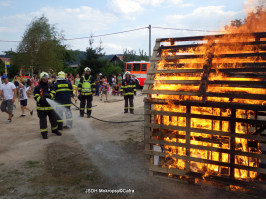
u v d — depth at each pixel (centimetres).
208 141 351
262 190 310
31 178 390
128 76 978
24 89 939
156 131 389
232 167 323
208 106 327
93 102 1412
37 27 2836
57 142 589
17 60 2873
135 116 922
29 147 551
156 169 378
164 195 328
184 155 355
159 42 445
